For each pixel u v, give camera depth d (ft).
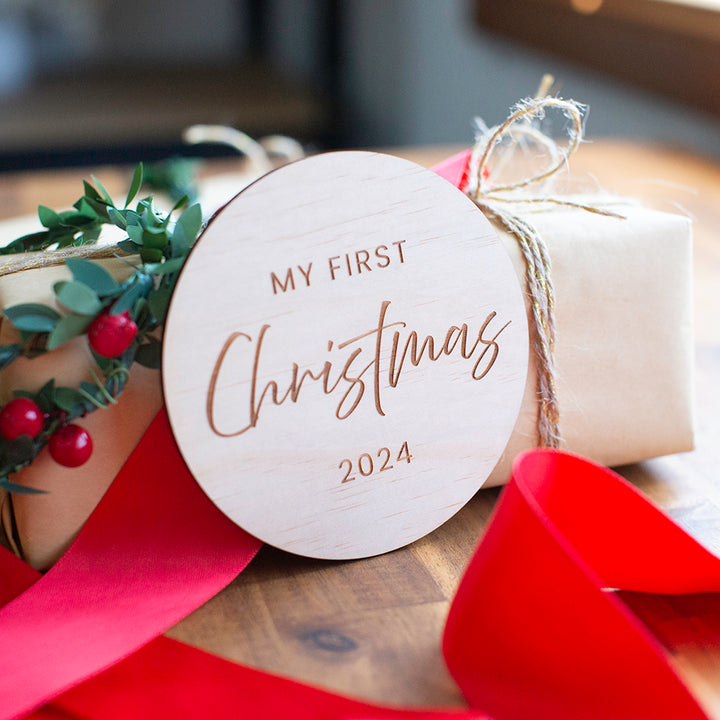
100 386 0.99
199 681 0.93
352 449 1.04
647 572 1.01
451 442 1.08
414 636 0.98
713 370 1.42
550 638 0.88
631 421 1.17
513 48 3.52
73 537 1.05
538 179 1.19
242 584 1.04
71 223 1.11
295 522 1.03
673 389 1.18
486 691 0.91
